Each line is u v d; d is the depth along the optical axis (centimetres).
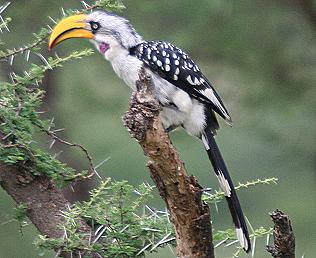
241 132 1366
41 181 714
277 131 1311
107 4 745
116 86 1311
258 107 1298
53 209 711
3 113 699
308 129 1317
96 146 1301
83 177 718
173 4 1238
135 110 581
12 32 1261
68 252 694
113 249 686
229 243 706
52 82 1280
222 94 1301
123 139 1323
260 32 1287
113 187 695
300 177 1516
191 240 597
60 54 1246
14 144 696
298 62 1307
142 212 750
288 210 1488
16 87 712
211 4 1236
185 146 1270
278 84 1298
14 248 1312
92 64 1286
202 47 1280
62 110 1296
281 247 590
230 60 1291
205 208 594
